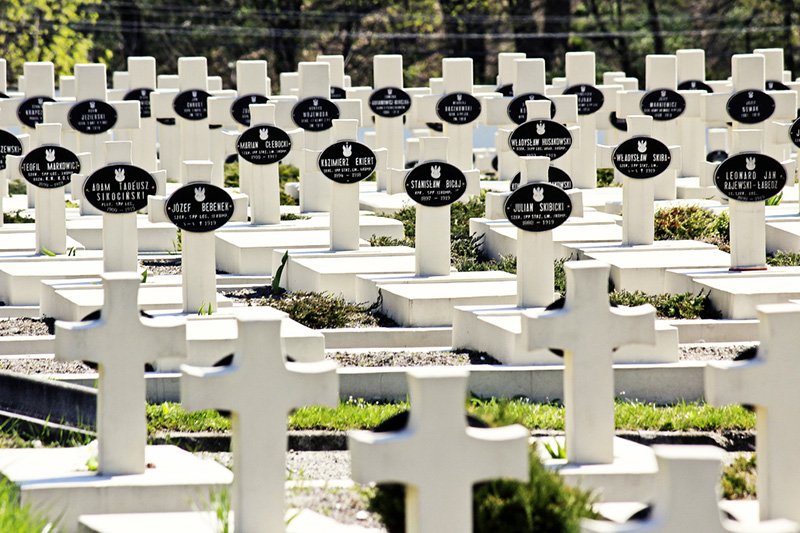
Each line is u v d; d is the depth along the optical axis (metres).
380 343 18.50
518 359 16.91
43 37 53.31
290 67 72.75
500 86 33.44
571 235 23.58
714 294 19.72
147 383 16.14
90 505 11.89
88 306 18.20
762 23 72.56
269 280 22.38
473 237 24.22
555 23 73.06
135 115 25.86
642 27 73.44
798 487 11.04
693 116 30.00
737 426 15.28
